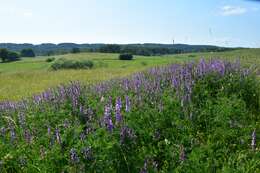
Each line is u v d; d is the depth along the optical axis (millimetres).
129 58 63812
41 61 71500
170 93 6164
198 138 4949
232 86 6629
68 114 5793
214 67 7156
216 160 4270
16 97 12383
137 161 4242
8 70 50062
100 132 4465
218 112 5523
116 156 4199
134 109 5344
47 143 4660
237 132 5059
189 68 7734
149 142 4773
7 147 4762
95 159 4051
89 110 5668
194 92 6344
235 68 7328
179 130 5074
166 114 5320
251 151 4480
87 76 20328
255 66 8281
